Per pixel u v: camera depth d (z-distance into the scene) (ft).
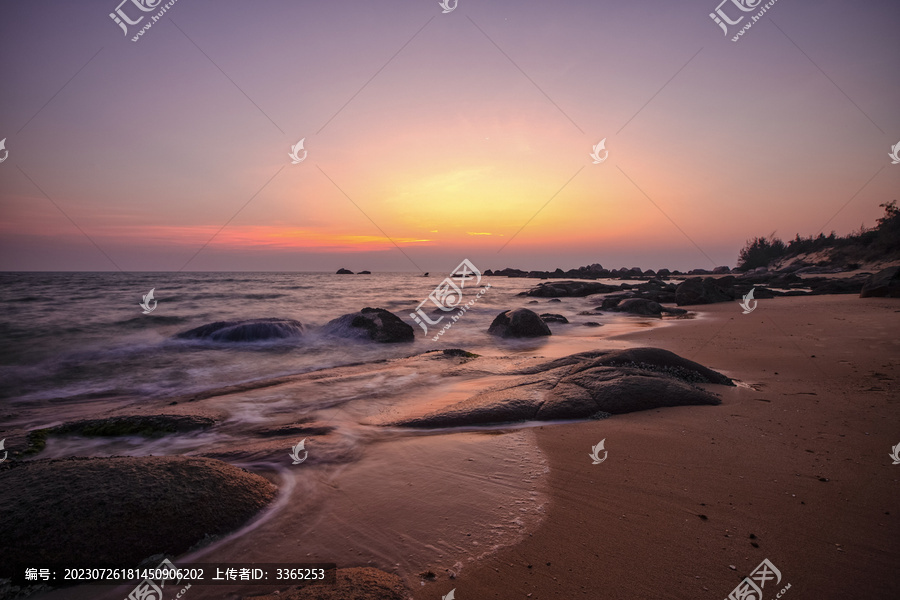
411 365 30.50
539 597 8.43
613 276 274.36
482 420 18.62
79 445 17.22
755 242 291.79
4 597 8.59
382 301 93.04
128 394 26.37
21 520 9.66
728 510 11.28
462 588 8.67
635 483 12.84
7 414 22.11
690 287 86.48
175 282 162.81
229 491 11.71
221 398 23.50
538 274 301.22
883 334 37.83
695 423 17.84
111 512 10.12
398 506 11.85
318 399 23.13
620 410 19.48
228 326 46.24
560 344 43.47
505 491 12.59
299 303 86.89
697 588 8.61
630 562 9.41
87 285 128.88
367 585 8.57
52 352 38.17
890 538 9.96
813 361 29.07
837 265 185.06
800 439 15.88
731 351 33.76
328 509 11.75
